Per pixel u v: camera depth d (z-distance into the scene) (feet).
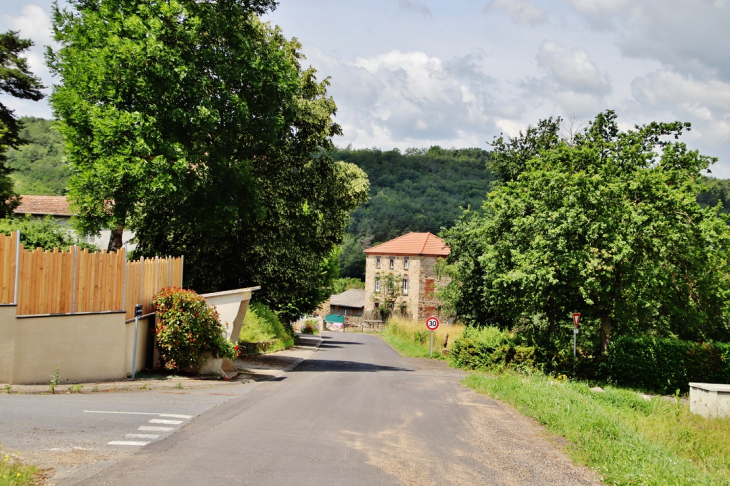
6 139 107.24
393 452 25.94
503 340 83.35
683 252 76.02
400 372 73.82
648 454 27.68
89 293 42.73
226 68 69.62
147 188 62.28
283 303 137.90
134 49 61.57
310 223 91.25
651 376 73.31
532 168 85.97
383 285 256.93
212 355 52.75
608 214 73.67
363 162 509.35
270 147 83.15
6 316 37.37
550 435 32.14
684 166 80.89
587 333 106.63
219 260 98.48
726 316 86.99
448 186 472.03
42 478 19.03
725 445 35.29
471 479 22.27
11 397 34.37
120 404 34.42
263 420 32.07
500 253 86.22
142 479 19.49
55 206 141.49
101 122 61.46
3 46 106.73
